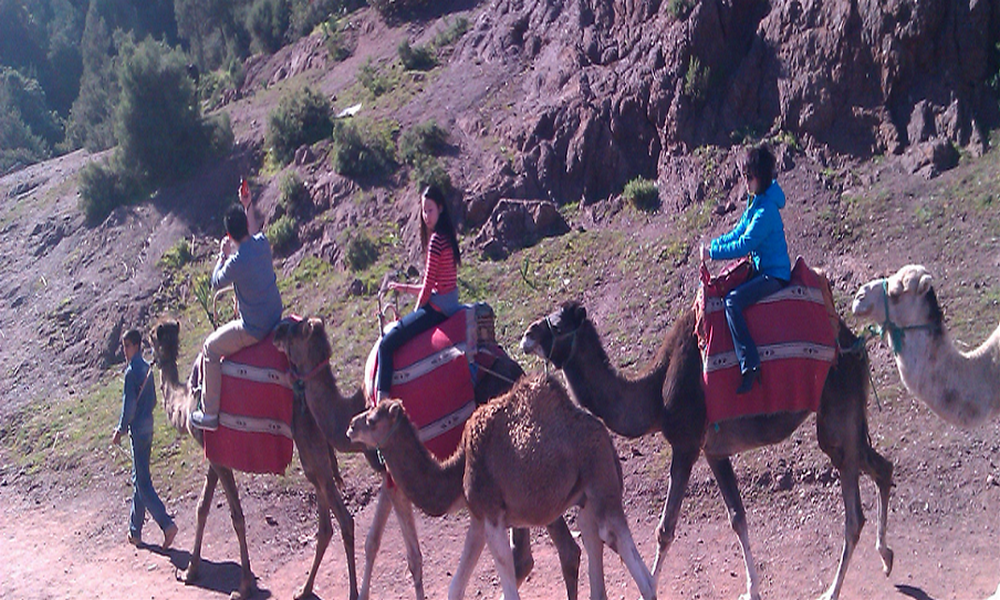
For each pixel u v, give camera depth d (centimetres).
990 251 1041
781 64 1299
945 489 822
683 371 693
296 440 783
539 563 828
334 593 811
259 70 2298
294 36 2369
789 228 1176
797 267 702
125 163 1797
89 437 1227
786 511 846
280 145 1694
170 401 890
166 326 913
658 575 699
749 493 876
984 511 791
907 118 1219
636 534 857
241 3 2698
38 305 1619
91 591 848
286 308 1376
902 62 1216
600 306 1174
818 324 687
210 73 2502
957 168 1159
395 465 623
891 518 809
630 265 1214
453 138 1529
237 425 789
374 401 686
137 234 1694
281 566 887
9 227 1886
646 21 1457
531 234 1338
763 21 1330
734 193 1239
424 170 1449
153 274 1579
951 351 668
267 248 789
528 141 1430
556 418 573
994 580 704
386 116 1639
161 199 1753
